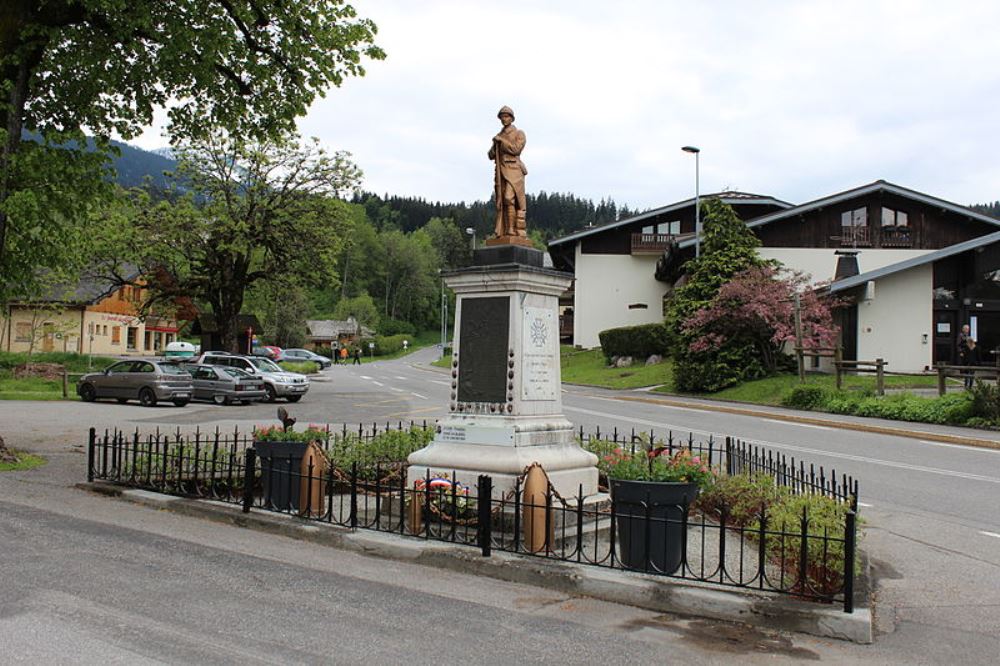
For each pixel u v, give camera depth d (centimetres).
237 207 3222
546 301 886
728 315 3139
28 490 996
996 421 1888
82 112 1547
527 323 853
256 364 3053
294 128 1659
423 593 616
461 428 847
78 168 1362
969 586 709
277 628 528
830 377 2892
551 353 888
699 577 633
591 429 1933
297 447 850
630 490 646
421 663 477
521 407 835
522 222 889
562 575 633
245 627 527
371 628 535
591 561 665
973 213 3847
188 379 2764
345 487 1003
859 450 1611
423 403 2878
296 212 3259
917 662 517
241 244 3159
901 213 3928
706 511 898
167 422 2059
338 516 855
